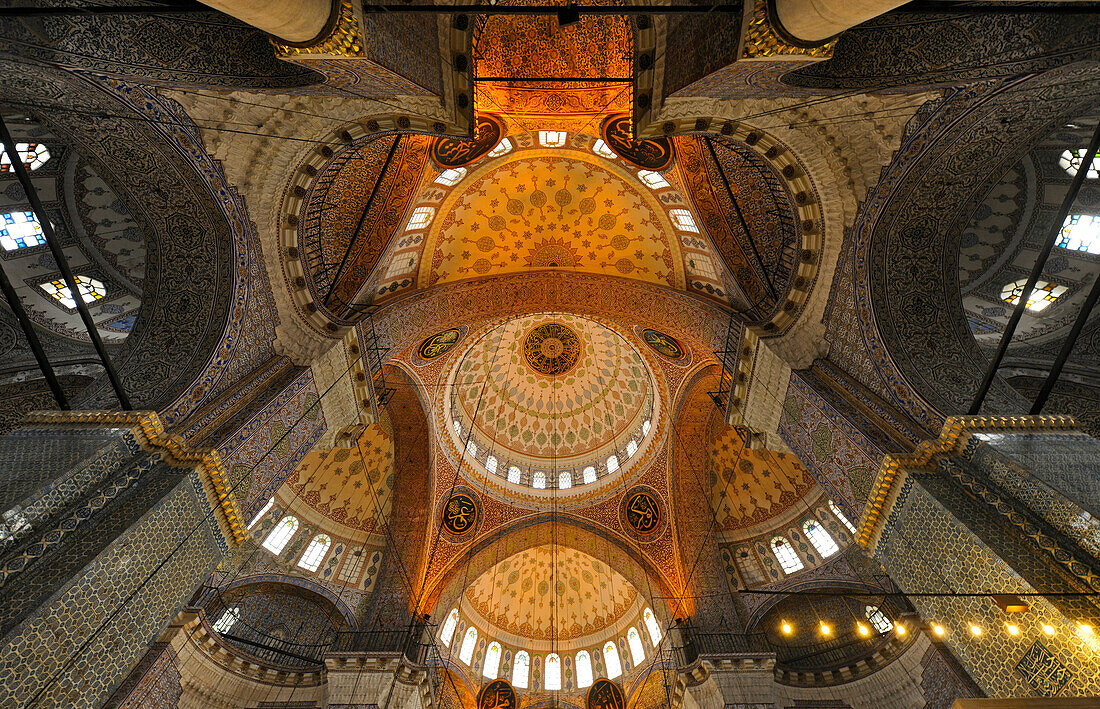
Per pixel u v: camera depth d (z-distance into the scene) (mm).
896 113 7617
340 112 8141
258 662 12078
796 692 11922
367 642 13531
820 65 6426
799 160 8570
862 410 8211
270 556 14656
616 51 9336
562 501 17734
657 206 12461
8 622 4961
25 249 13148
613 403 19219
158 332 8609
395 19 6281
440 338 14562
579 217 13805
